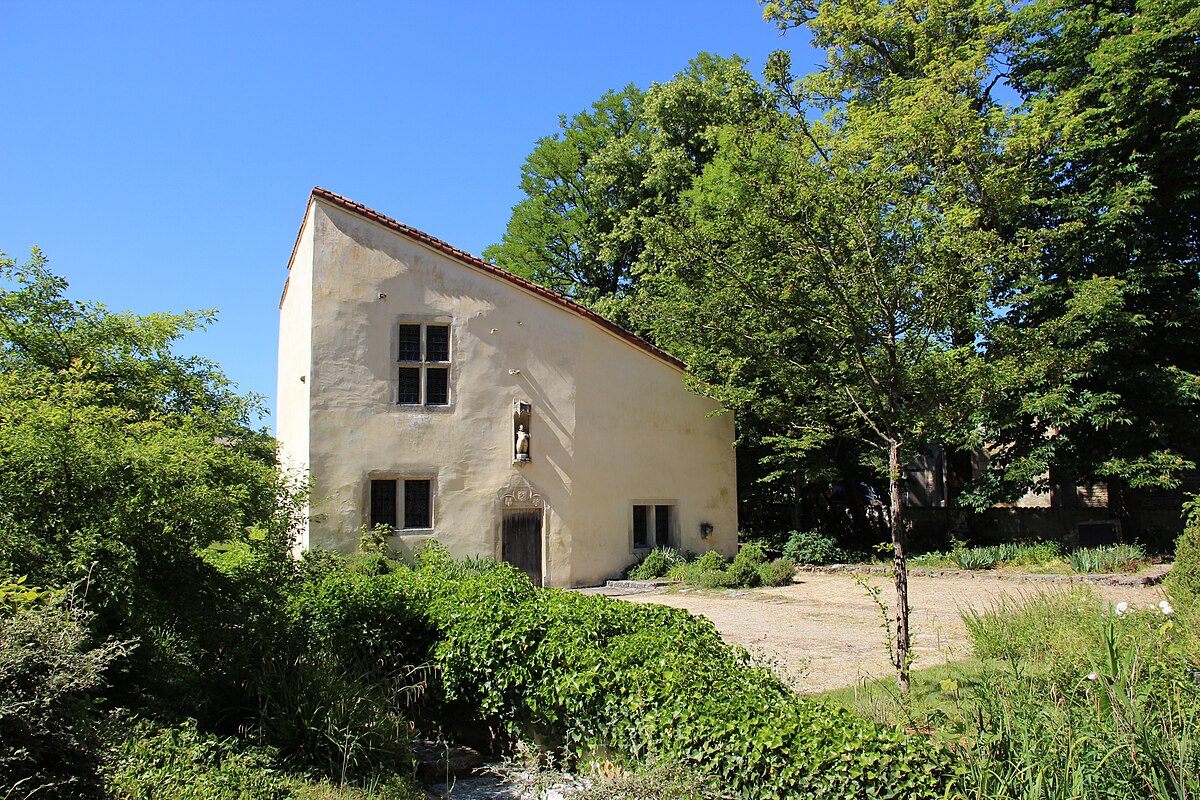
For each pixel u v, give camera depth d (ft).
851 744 14.55
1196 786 13.62
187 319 42.45
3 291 38.68
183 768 16.85
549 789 18.84
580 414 65.05
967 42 67.97
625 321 92.63
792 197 26.37
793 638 37.32
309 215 60.90
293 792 17.75
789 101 28.35
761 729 15.47
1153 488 70.23
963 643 34.91
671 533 69.00
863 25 74.02
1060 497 92.27
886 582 60.18
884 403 26.91
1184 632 22.29
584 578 63.77
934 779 13.83
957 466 103.40
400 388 60.39
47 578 18.56
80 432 20.29
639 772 15.88
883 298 25.44
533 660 21.79
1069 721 15.67
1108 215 61.21
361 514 57.67
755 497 85.97
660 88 98.63
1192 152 62.44
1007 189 29.53
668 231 44.19
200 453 23.12
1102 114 64.90
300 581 27.78
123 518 20.02
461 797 20.27
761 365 30.12
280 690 21.22
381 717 21.72
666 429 69.26
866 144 31.86
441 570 31.73
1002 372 25.03
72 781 13.47
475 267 62.59
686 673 18.45
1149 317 64.64
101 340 39.70
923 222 26.21
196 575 22.24
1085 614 24.68
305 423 59.11
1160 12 60.49
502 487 61.57
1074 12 67.41
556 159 106.22
